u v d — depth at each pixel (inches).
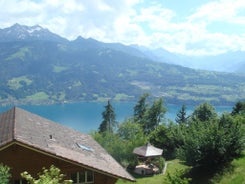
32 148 831.7
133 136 3070.9
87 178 957.8
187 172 1518.2
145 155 2480.3
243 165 1384.1
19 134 863.1
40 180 414.3
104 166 987.9
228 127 1517.0
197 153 1421.0
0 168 603.2
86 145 1198.9
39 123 1182.3
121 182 1749.5
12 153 882.8
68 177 930.7
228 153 1435.8
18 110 1262.3
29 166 895.1
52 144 947.3
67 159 876.6
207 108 3841.0
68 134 1256.8
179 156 1504.7
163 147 2908.5
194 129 1512.1
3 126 1016.2
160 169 2341.3
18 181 892.6
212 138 1402.6
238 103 3523.6
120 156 2583.7
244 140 1444.4
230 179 1280.8
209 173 1425.9
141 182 2026.3
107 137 2731.3
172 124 3201.3
